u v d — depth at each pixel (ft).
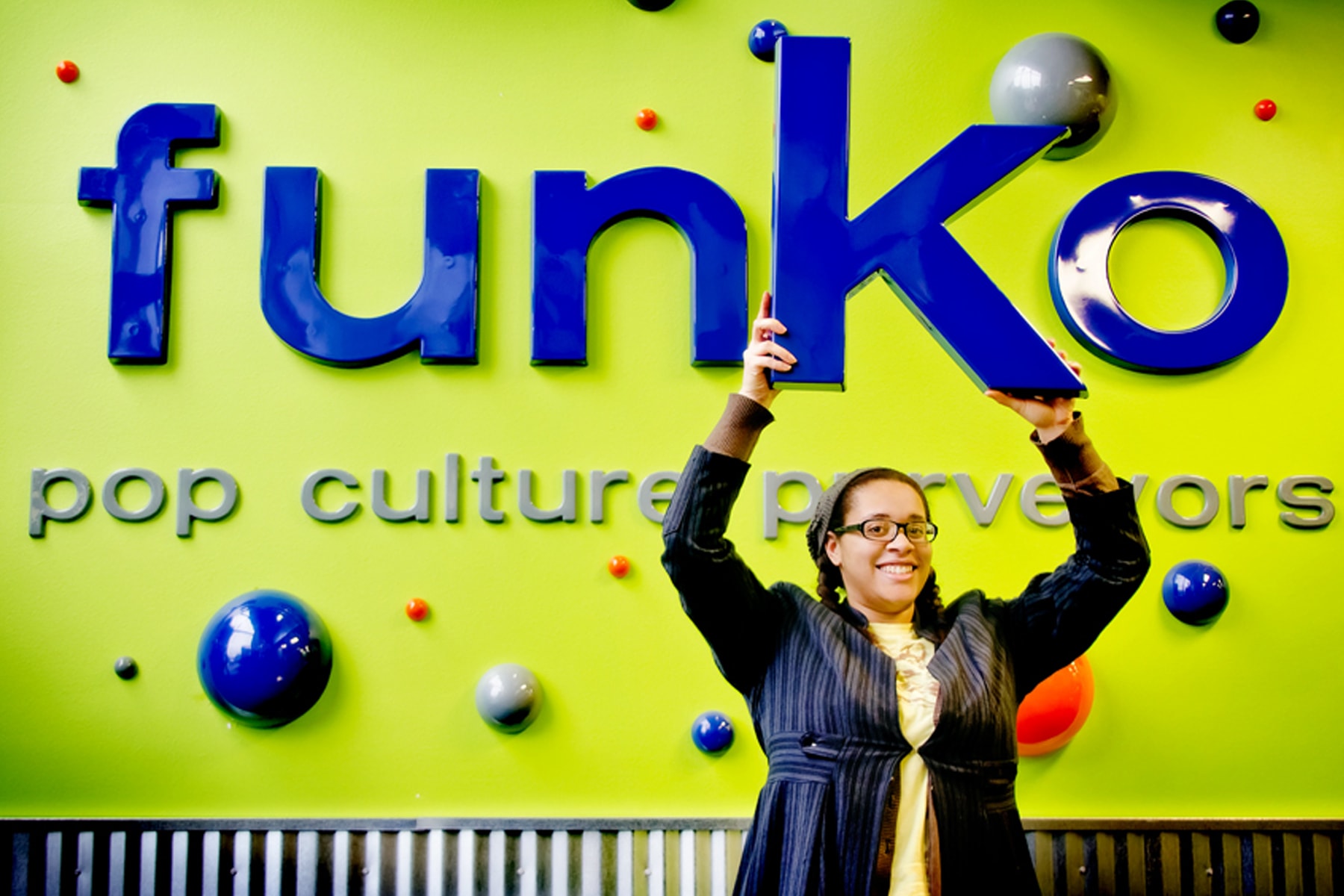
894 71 8.16
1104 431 8.02
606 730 7.72
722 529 5.12
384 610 7.75
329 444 7.83
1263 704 7.88
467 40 8.09
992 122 8.11
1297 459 8.06
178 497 7.75
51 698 7.65
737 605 5.17
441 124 8.04
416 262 7.98
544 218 7.83
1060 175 8.14
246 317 7.89
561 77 8.09
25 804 7.57
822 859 4.74
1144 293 8.10
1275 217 8.20
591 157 8.05
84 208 7.95
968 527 7.89
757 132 8.09
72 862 7.49
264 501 7.79
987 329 6.51
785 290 6.57
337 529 7.80
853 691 4.94
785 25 8.12
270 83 8.03
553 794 7.67
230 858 7.51
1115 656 7.86
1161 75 8.24
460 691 7.72
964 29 8.20
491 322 7.93
